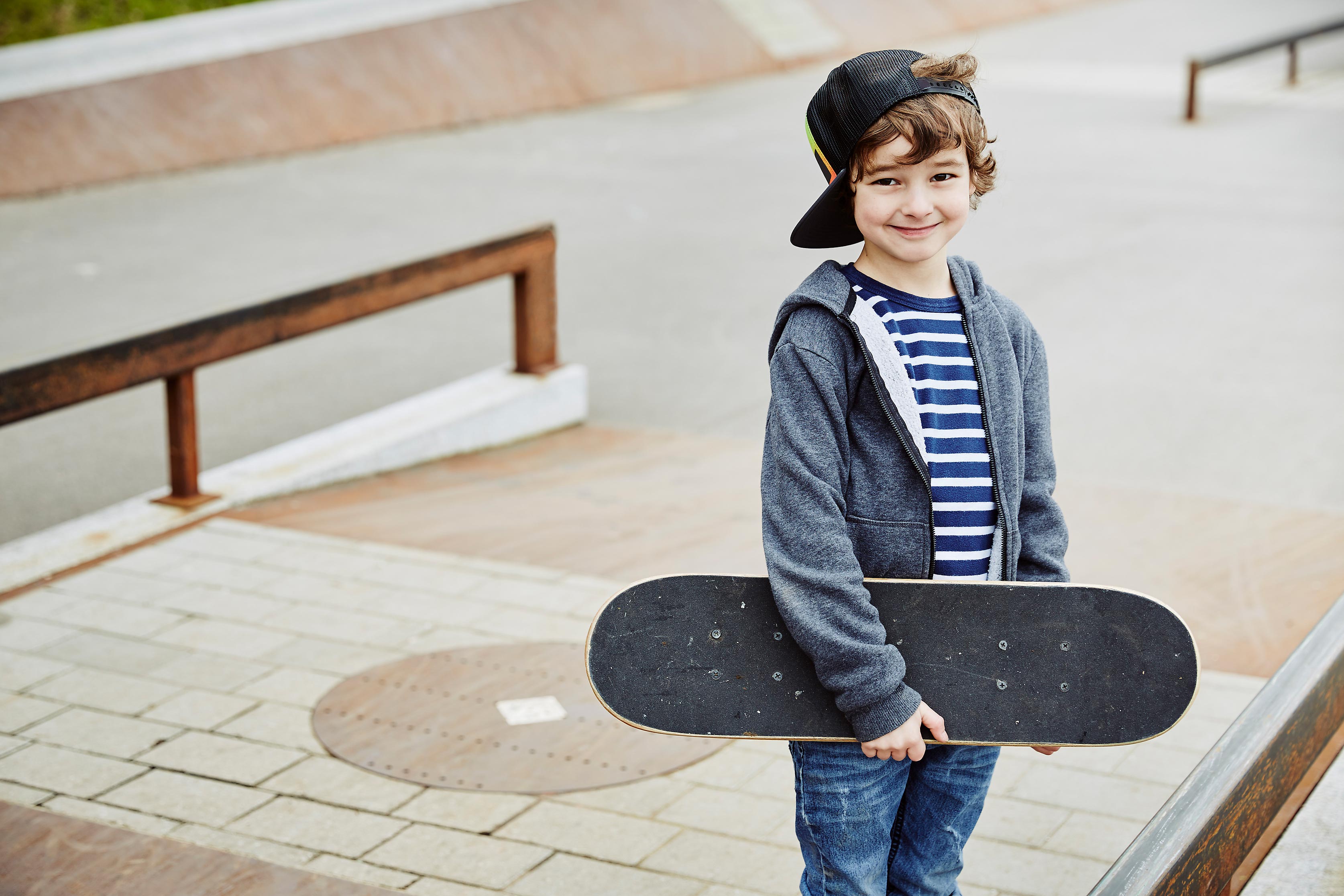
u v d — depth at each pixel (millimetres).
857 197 1991
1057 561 2129
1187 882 1859
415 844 3199
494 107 16219
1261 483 5852
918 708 1939
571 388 6820
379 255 10445
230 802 3375
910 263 2020
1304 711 2215
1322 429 6551
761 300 9227
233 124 14156
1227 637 4332
